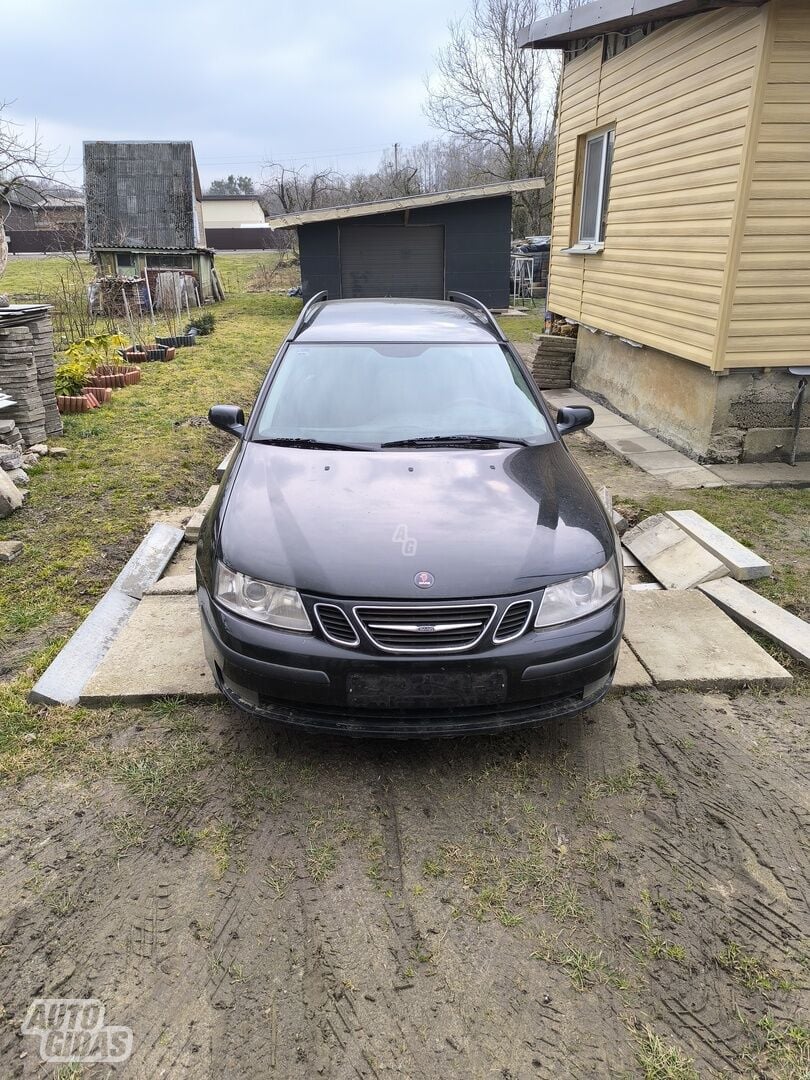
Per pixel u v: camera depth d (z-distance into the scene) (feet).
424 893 7.72
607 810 8.91
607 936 7.25
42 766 9.47
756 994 6.69
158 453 22.35
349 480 10.50
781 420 21.43
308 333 14.24
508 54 101.71
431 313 15.64
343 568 8.76
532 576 8.91
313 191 120.98
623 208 26.22
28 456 20.77
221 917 7.38
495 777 9.45
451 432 12.03
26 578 14.48
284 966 6.88
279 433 11.98
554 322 36.09
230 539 9.58
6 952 6.97
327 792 9.13
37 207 46.32
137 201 80.89
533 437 12.23
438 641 8.56
